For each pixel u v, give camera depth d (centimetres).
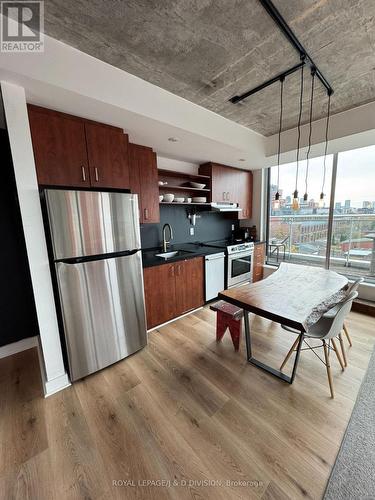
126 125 204
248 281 409
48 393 174
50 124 170
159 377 192
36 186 158
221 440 136
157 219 283
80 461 125
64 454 129
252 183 445
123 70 171
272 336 253
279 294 193
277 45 151
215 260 337
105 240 191
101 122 196
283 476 116
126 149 214
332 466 120
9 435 141
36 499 109
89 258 188
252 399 166
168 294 280
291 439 135
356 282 200
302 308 165
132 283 216
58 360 179
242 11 125
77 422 150
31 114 161
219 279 348
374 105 226
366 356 212
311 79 190
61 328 184
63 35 137
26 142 150
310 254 397
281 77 183
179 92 203
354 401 161
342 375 188
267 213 445
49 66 138
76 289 179
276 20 130
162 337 255
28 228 157
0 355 222
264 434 139
